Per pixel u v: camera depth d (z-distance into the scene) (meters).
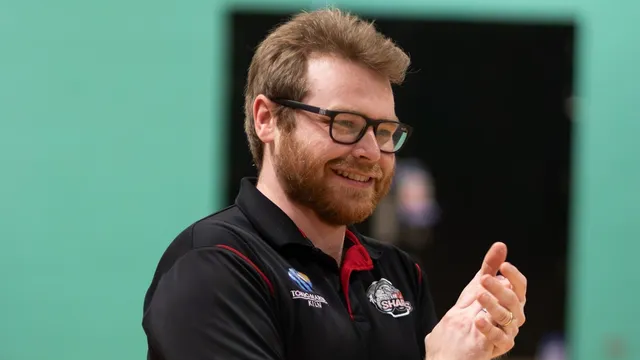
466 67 14.09
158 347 4.12
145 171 13.42
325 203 4.44
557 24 14.14
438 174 14.12
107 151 13.34
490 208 14.18
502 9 14.04
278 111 4.52
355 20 4.64
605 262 14.26
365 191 4.47
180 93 13.53
